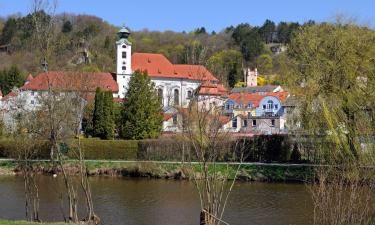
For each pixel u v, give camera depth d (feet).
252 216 114.62
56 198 134.00
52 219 106.73
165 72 445.37
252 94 376.89
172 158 219.82
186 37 613.52
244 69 580.71
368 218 73.26
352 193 69.51
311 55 175.42
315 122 162.71
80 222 95.04
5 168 203.41
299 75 179.83
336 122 151.02
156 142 225.56
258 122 334.24
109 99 268.21
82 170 100.53
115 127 273.33
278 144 204.44
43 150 169.89
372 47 159.74
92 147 230.89
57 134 105.50
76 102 105.91
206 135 102.83
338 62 164.66
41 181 164.76
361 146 126.41
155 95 274.77
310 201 134.72
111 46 474.90
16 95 287.48
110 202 134.62
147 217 115.03
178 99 362.33
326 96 163.63
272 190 157.58
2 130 226.38
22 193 146.51
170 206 129.29
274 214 116.88
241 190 156.76
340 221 67.56
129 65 433.89
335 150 135.54
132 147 230.89
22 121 133.49
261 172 184.85
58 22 109.60
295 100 176.96
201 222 87.92
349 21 175.42
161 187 166.81
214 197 90.22
